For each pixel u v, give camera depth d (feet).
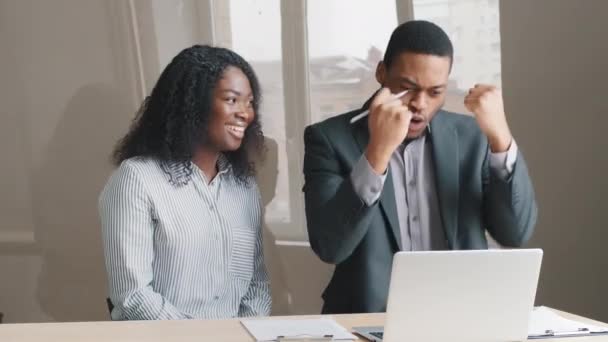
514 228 8.81
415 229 8.99
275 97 11.57
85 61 11.34
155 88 8.80
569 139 11.65
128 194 8.16
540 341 6.75
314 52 11.56
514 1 11.52
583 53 11.57
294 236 11.51
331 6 11.55
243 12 11.51
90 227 11.43
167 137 8.52
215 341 6.40
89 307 11.50
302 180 11.55
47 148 11.35
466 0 11.55
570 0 11.53
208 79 8.64
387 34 11.63
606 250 11.76
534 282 6.65
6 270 11.41
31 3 11.27
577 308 11.77
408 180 9.03
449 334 6.60
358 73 11.61
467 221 8.89
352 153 8.93
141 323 7.00
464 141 9.10
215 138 8.70
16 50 11.28
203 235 8.45
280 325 6.98
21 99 11.32
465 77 11.61
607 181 11.71
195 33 11.48
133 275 7.98
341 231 8.31
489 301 6.60
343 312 8.93
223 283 8.61
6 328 6.78
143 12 11.36
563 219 11.71
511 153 8.73
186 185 8.49
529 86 11.60
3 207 11.37
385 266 8.80
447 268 6.44
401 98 8.66
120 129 11.39
